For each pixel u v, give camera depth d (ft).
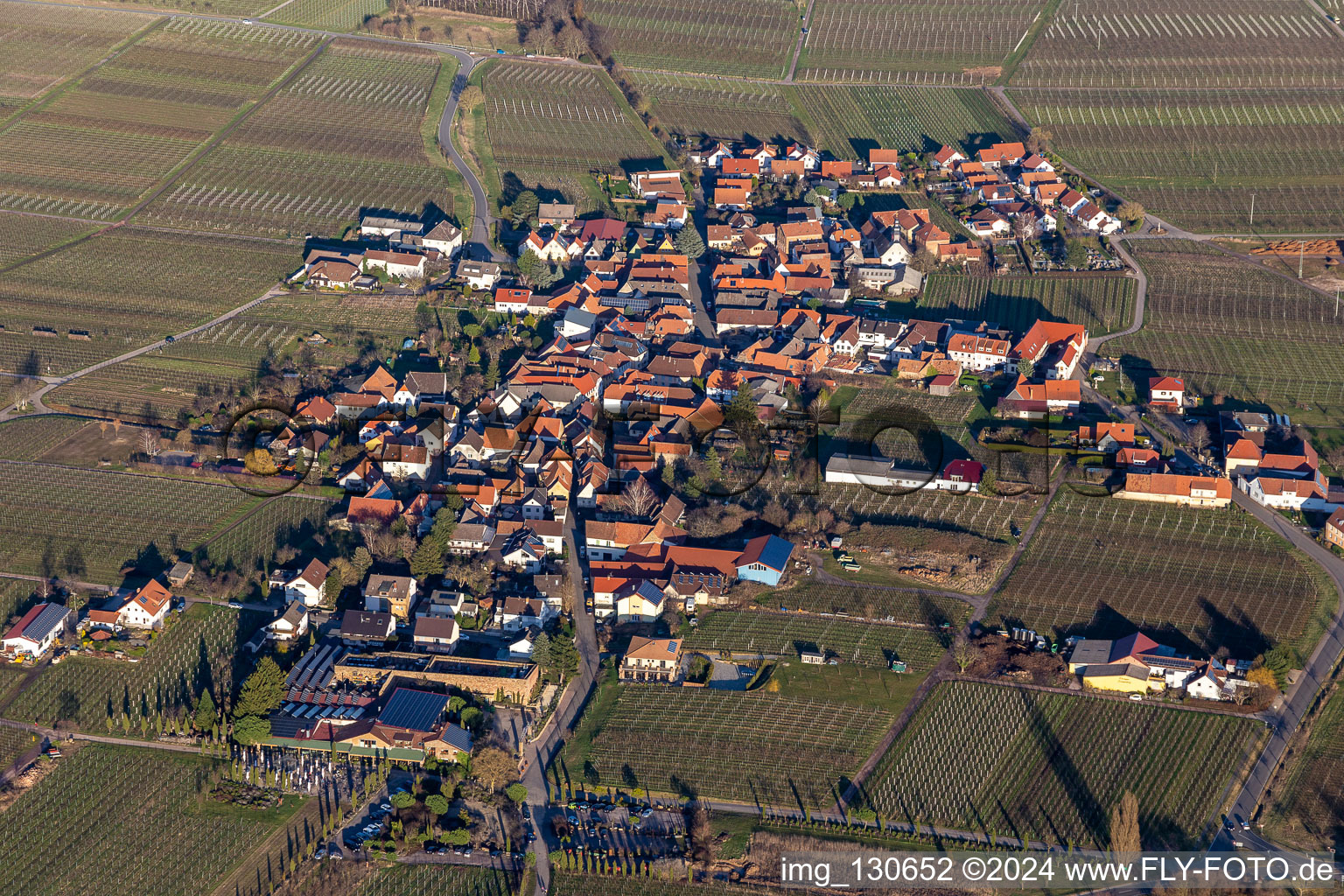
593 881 598.75
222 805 634.84
